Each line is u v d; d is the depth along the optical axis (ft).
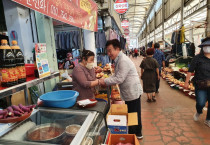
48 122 4.32
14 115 4.01
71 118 4.38
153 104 14.52
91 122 4.05
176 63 25.68
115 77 7.00
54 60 11.07
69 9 8.70
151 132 9.73
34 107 4.76
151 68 13.91
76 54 20.12
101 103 5.35
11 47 4.38
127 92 7.49
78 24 10.15
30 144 3.33
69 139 3.56
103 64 23.06
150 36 71.36
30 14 8.96
